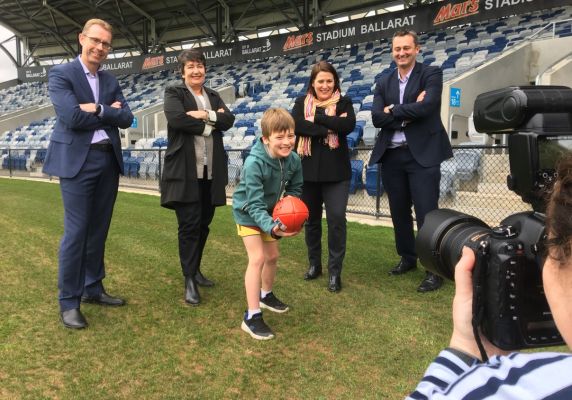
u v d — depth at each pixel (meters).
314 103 3.49
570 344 0.65
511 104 1.21
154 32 22.98
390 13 14.43
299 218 2.57
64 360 2.44
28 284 3.70
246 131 12.27
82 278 2.95
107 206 3.15
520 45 10.56
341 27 15.73
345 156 3.55
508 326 0.95
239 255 4.65
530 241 0.95
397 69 3.75
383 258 4.42
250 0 19.62
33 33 26.67
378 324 2.91
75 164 2.84
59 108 2.78
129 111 3.08
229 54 18.98
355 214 7.04
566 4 11.12
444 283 3.65
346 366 2.39
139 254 4.69
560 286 0.65
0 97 27.98
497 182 6.16
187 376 2.30
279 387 2.20
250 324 2.76
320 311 3.14
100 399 2.09
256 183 2.72
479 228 1.19
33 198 9.09
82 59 2.96
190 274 3.34
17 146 19.58
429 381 0.81
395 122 3.62
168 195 3.24
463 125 9.16
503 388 0.62
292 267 4.19
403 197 3.82
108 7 22.12
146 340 2.70
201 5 20.70
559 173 0.68
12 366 2.37
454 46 14.38
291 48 17.14
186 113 3.18
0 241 5.24
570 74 8.23
